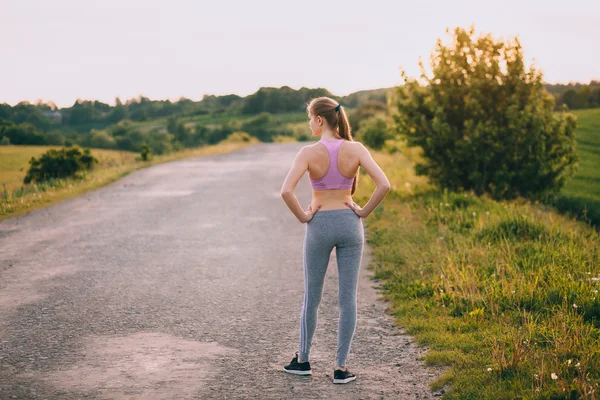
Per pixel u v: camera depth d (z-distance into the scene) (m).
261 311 5.61
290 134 96.94
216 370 4.14
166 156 30.06
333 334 4.94
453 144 13.12
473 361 3.99
